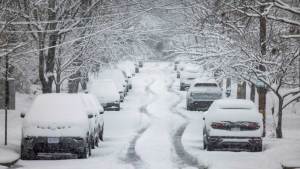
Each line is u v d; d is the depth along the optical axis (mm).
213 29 48094
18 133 43625
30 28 41344
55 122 30344
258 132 33000
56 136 30047
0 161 27766
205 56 47031
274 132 45125
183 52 52000
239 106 34188
